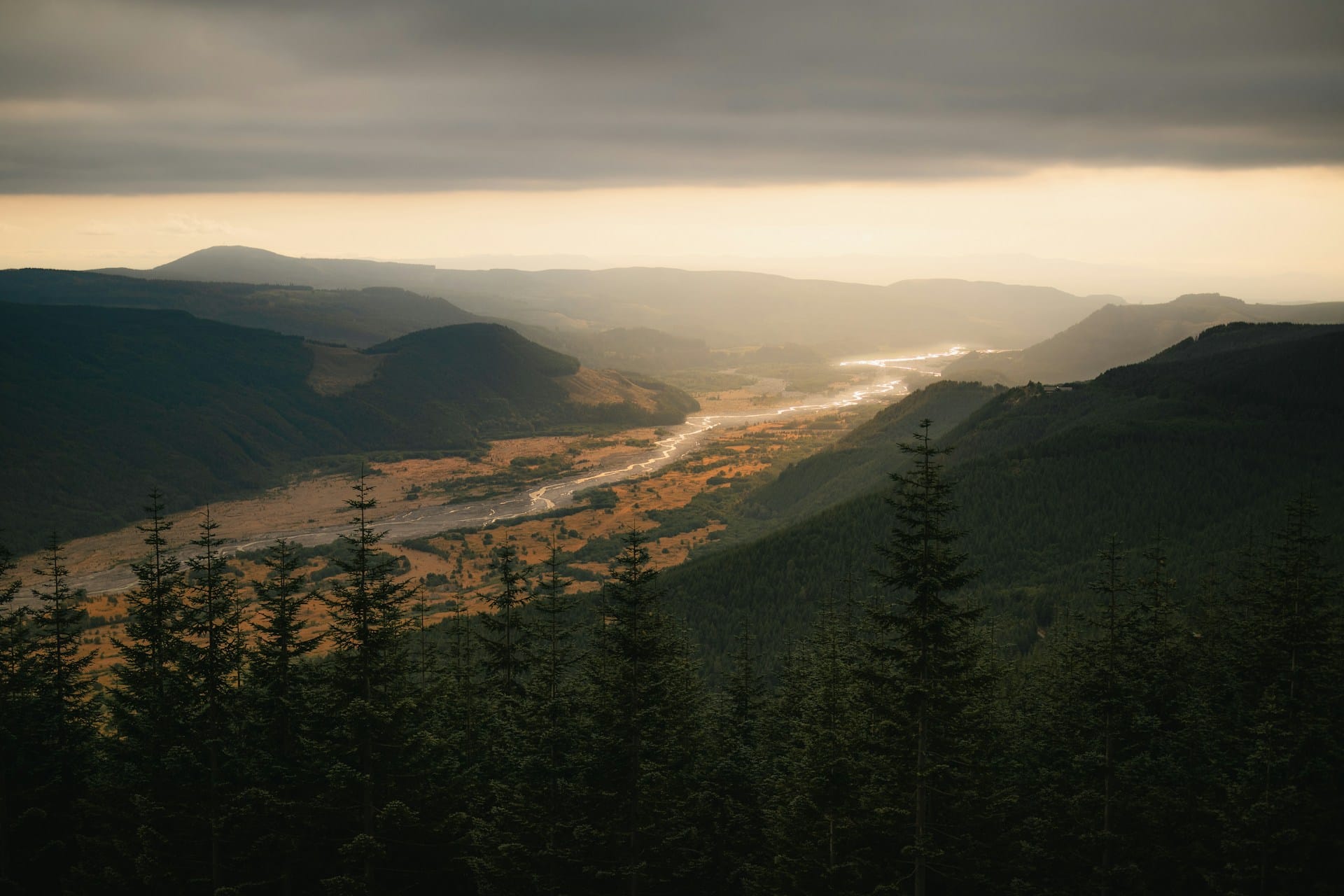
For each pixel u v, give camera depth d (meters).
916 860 57.44
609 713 66.19
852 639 91.88
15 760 72.88
